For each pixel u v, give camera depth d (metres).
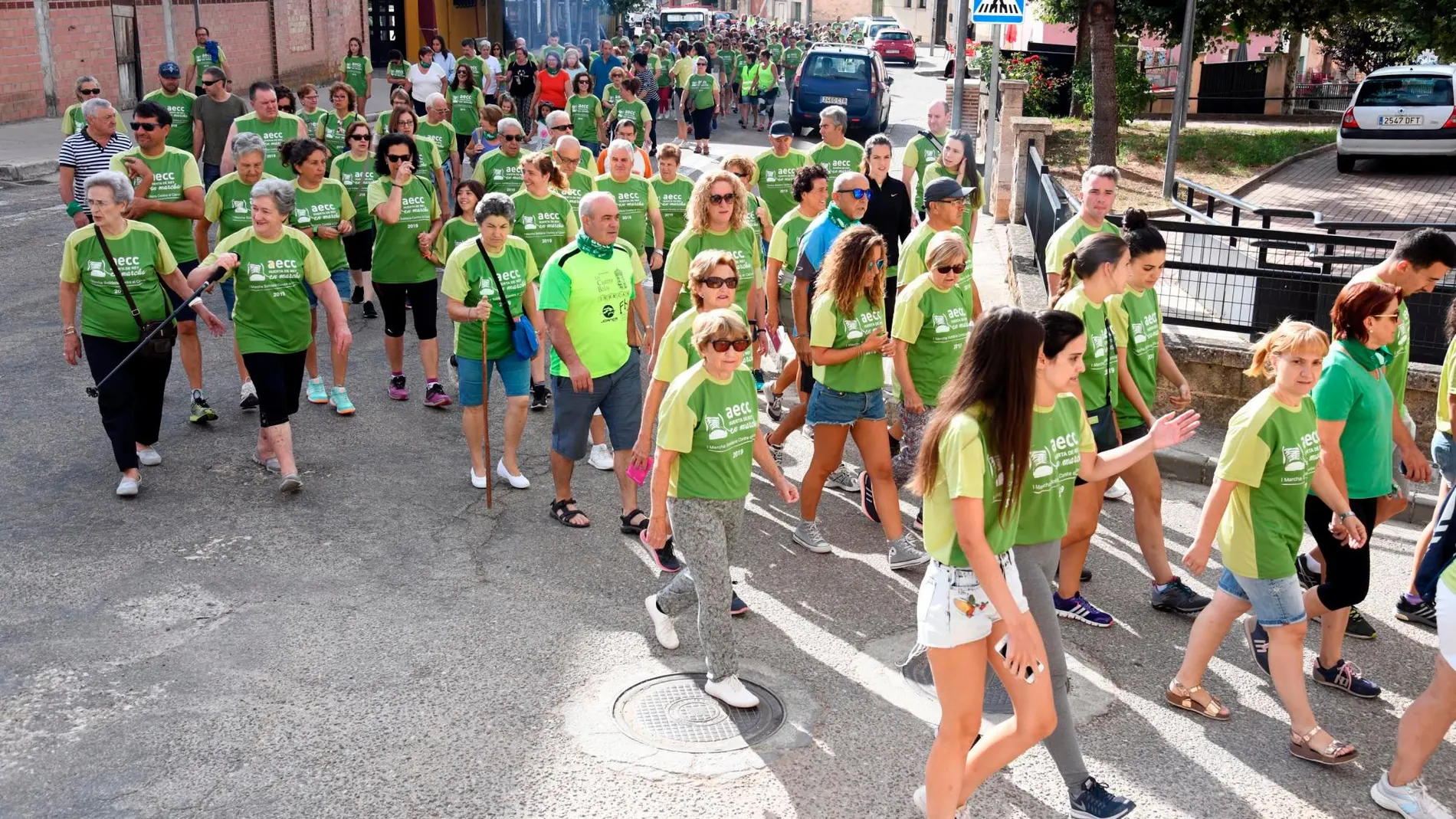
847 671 5.60
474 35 42.88
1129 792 4.74
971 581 4.03
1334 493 5.04
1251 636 5.53
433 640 5.75
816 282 6.52
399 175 8.61
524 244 7.65
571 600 6.23
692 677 5.50
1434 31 20.22
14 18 22.19
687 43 29.42
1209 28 21.73
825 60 26.62
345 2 36.47
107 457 7.91
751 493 7.78
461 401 7.57
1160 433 4.47
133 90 25.84
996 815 4.58
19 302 11.25
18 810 4.44
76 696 5.19
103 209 7.11
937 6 61.50
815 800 4.62
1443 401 6.02
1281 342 4.72
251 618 5.91
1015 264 11.51
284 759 4.78
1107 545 7.11
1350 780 4.87
